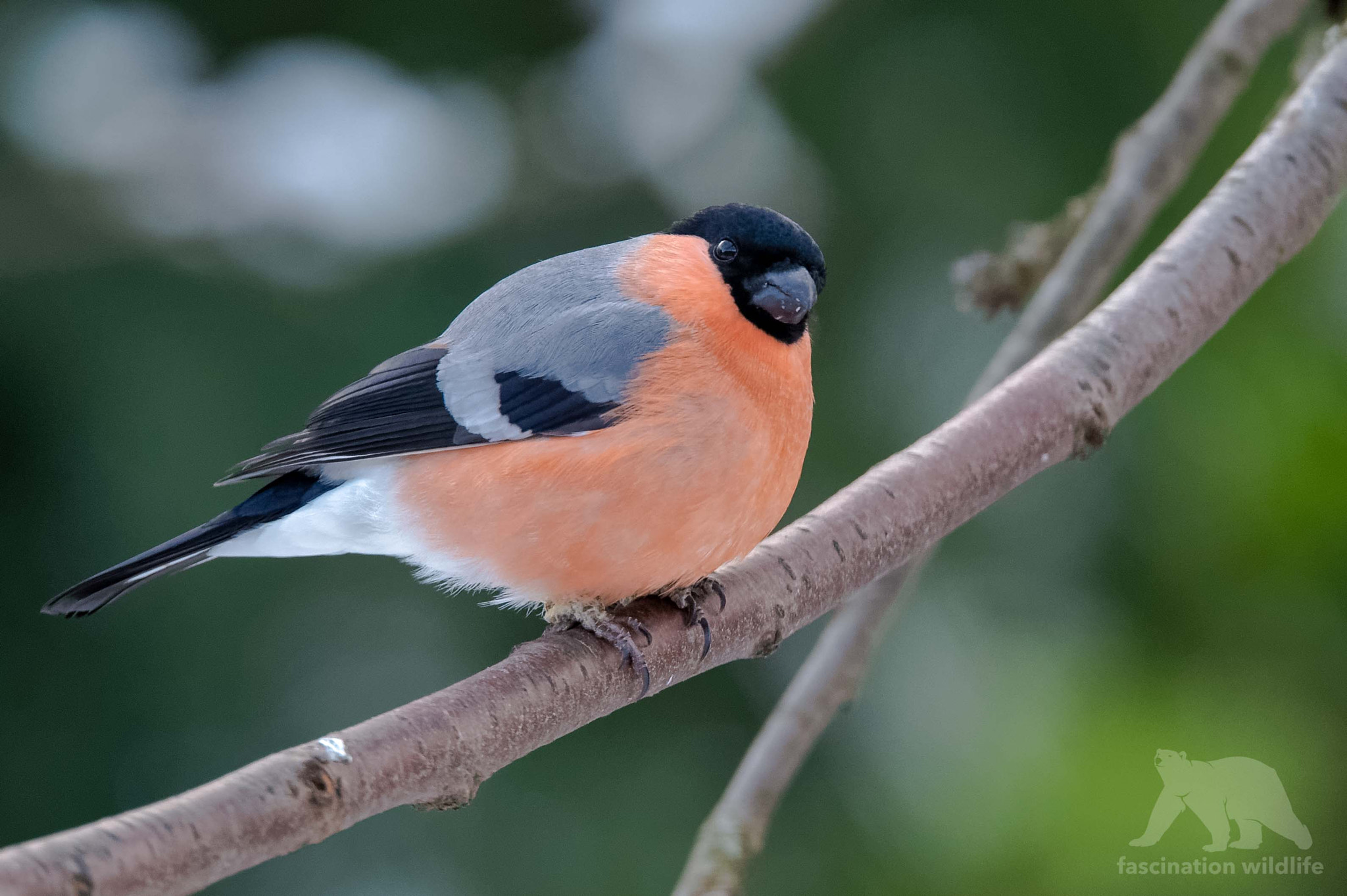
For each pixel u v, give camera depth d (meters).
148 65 13.36
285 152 12.63
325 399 11.16
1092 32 11.24
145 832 4.33
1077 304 8.64
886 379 11.35
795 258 7.53
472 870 10.77
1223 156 10.91
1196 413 10.18
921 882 10.28
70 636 10.65
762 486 7.16
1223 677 9.96
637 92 13.09
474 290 12.00
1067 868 9.73
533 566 7.16
